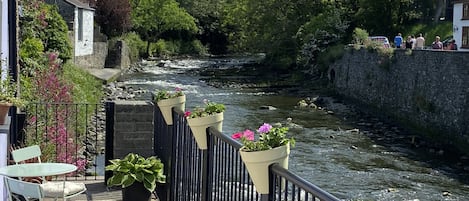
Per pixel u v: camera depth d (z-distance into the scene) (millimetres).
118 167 6496
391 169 16000
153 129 7391
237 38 53438
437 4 40094
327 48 36500
